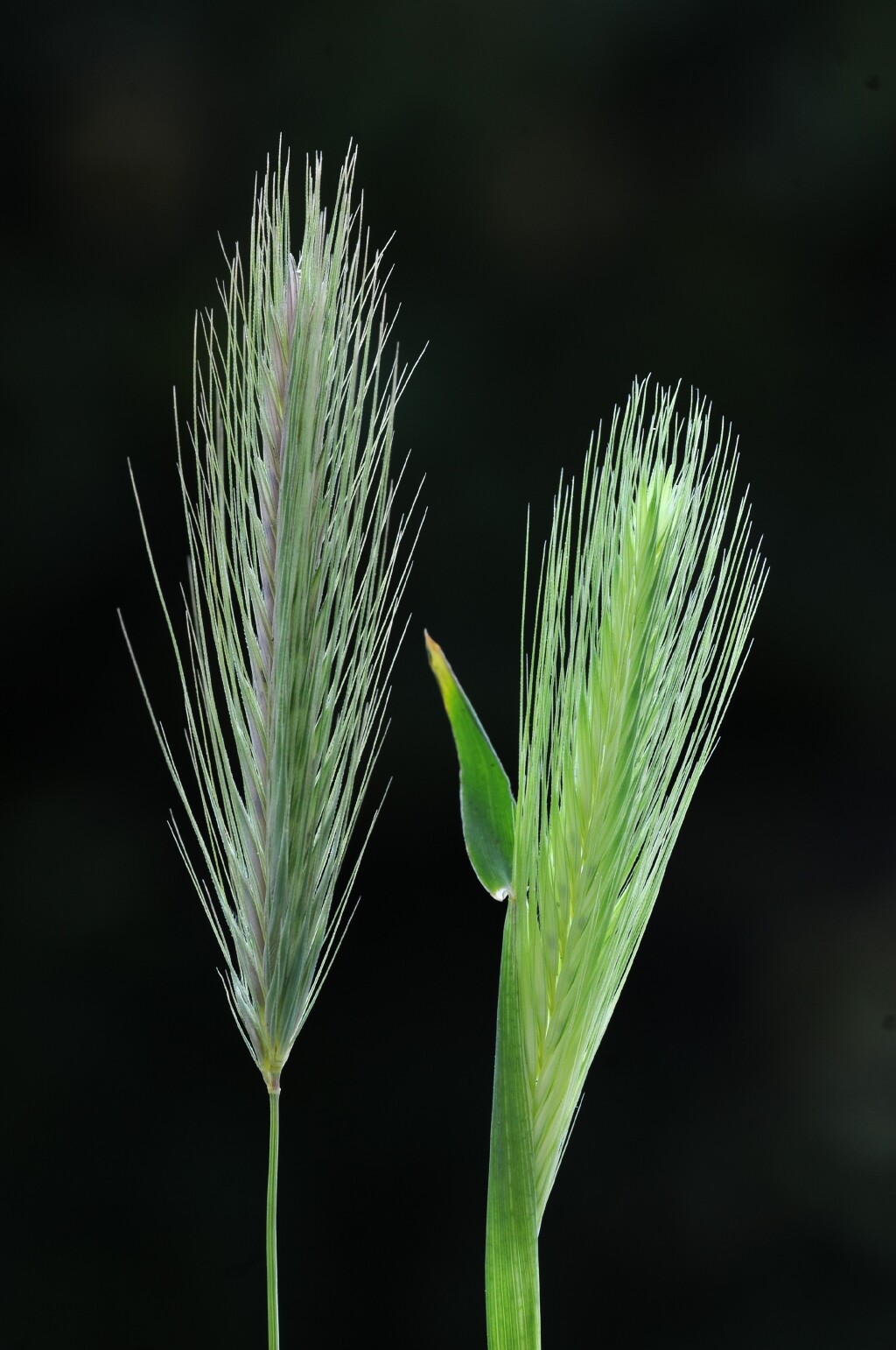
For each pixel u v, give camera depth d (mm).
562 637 529
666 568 527
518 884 526
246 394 517
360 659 519
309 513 515
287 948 515
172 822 517
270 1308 509
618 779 528
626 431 528
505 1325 525
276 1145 513
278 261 516
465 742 530
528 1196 525
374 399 516
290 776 516
